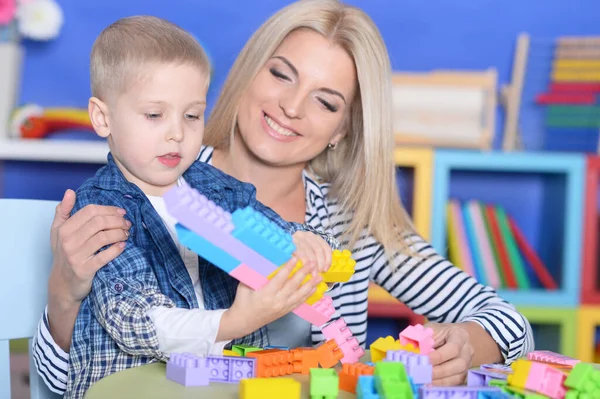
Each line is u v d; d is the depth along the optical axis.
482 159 2.21
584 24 2.56
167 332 0.88
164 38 1.07
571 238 2.27
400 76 2.25
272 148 1.36
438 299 1.40
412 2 2.53
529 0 2.55
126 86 1.04
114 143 1.08
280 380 0.80
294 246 0.86
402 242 1.43
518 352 1.15
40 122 2.21
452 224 2.31
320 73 1.34
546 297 2.25
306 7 1.36
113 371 1.00
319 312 0.93
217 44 2.48
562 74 2.41
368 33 1.38
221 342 0.93
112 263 0.98
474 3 2.54
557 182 2.40
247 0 2.49
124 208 1.05
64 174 2.42
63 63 2.41
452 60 2.55
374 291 2.20
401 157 2.18
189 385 0.84
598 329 2.51
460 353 0.98
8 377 1.13
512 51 2.55
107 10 2.42
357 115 1.44
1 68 2.20
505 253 2.31
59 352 1.04
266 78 1.36
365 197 1.42
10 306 1.13
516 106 2.43
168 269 1.04
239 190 1.21
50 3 2.34
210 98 2.42
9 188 2.39
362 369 0.84
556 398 0.79
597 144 2.40
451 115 2.25
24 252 1.15
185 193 0.79
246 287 0.86
